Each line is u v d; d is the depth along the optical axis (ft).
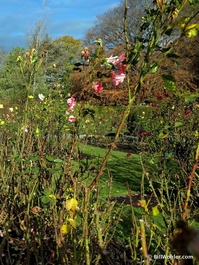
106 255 3.74
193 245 1.66
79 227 6.56
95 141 30.40
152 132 20.54
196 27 4.47
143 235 3.53
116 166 23.18
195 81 63.46
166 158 14.48
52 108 18.22
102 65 5.68
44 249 7.57
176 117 18.62
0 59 71.82
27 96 11.12
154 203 13.92
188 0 4.62
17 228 8.36
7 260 7.47
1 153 10.77
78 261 5.04
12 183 9.15
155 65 4.92
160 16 4.82
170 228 6.70
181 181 13.78
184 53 60.18
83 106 7.38
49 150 13.29
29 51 10.66
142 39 5.19
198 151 4.21
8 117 19.49
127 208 12.77
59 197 7.59
